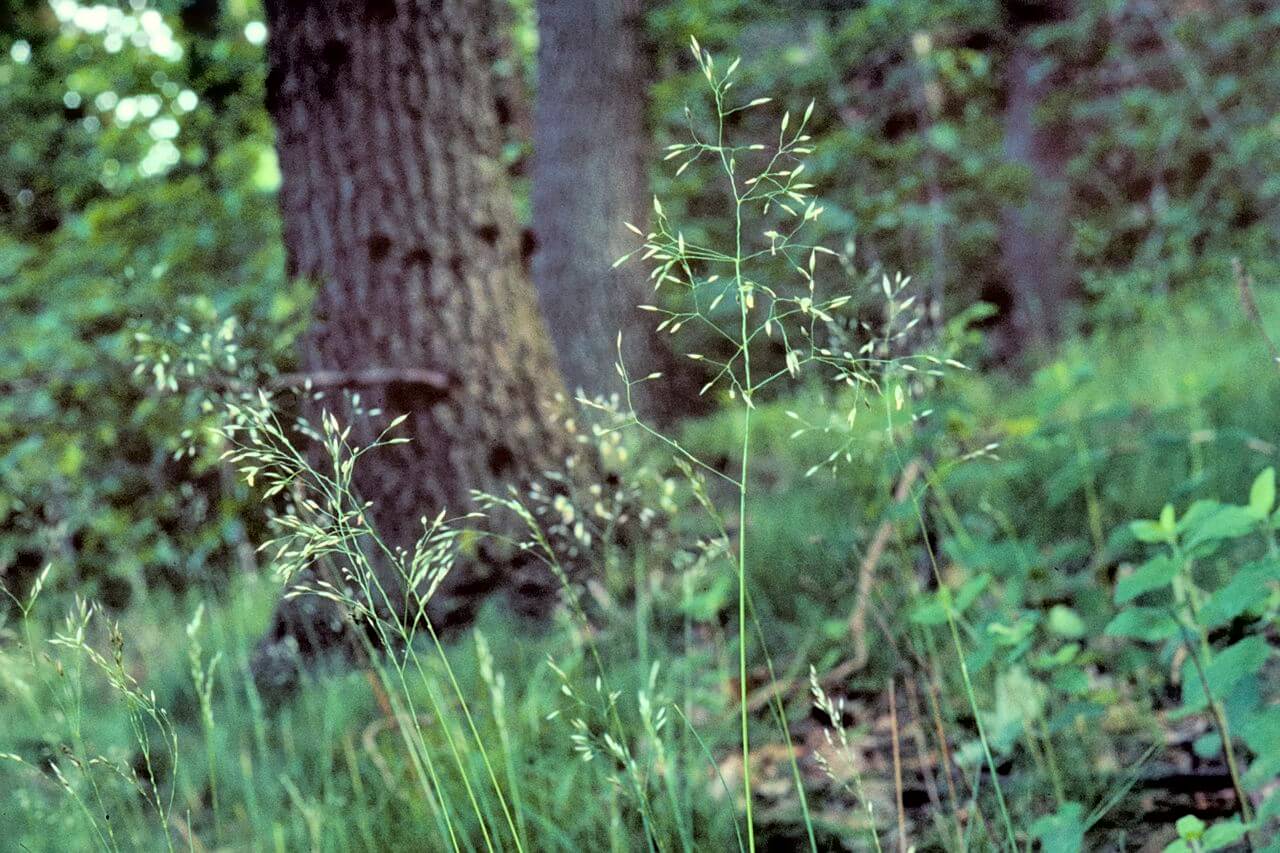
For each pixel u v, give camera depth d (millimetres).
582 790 1884
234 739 2490
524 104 7293
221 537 3516
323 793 2107
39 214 6426
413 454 3143
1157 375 4352
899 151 5859
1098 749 1857
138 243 4828
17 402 3498
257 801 2135
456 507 3129
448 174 3344
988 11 7957
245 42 6070
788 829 1799
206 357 1773
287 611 2934
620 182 6039
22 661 1495
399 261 3246
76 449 3418
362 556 1249
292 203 3361
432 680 2273
